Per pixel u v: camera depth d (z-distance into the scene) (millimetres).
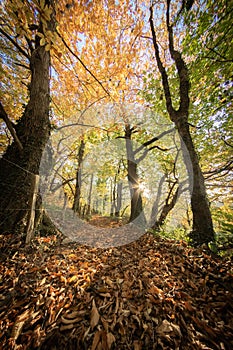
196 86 4902
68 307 1477
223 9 2766
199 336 1250
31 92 3500
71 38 3951
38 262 2168
